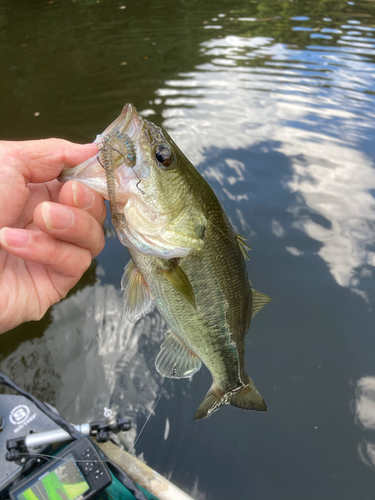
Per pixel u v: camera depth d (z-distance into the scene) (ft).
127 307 0.86
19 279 0.71
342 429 1.58
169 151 0.77
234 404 1.11
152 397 1.76
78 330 1.97
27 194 0.71
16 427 1.02
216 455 1.57
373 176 2.63
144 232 0.76
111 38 5.44
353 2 6.77
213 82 4.06
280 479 1.48
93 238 0.67
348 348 1.82
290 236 2.29
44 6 6.81
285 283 2.07
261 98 3.70
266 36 5.32
